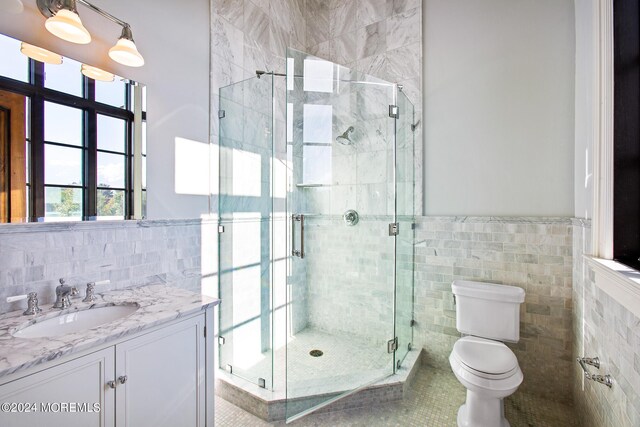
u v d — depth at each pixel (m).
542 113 1.95
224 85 2.09
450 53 2.21
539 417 1.75
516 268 2.01
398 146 2.18
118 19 1.44
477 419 1.55
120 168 1.54
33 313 1.17
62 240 1.33
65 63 1.35
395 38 2.43
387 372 2.00
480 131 2.12
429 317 2.29
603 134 1.28
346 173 2.32
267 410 1.70
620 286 1.01
